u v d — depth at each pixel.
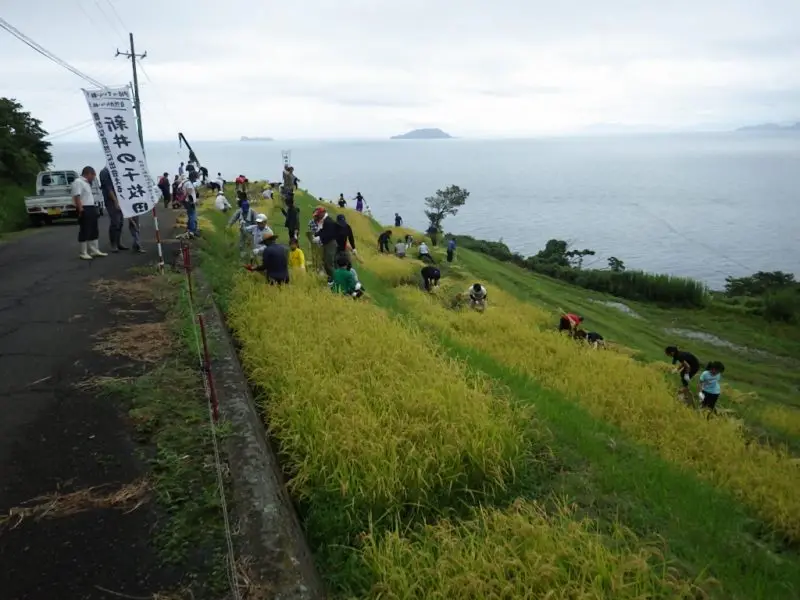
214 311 8.57
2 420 5.31
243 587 3.46
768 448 10.46
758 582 5.09
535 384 10.05
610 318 30.52
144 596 3.41
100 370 6.40
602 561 4.21
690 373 13.19
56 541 3.82
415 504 5.00
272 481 4.56
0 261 12.20
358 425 5.64
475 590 3.93
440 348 9.67
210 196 28.06
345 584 4.14
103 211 21.67
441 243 46.12
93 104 9.91
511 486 5.66
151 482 4.46
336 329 8.49
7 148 26.38
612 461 6.83
